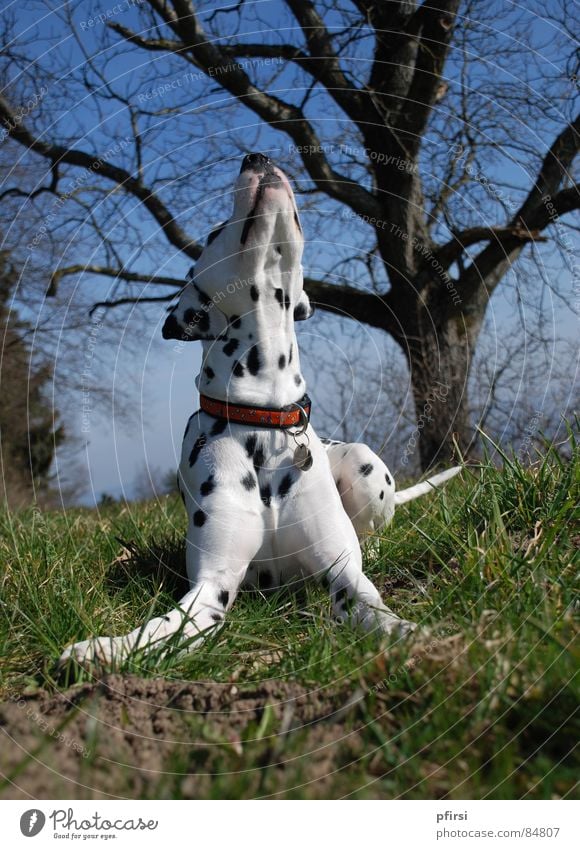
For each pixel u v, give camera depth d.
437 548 3.83
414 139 9.38
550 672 2.25
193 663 2.87
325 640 2.86
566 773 1.93
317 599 3.53
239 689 2.49
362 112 9.82
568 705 2.14
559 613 2.71
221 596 3.45
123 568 4.10
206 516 3.55
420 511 4.62
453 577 3.34
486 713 2.17
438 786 2.00
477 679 2.30
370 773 2.07
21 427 12.31
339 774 2.04
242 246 3.52
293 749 2.10
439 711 2.17
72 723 2.26
